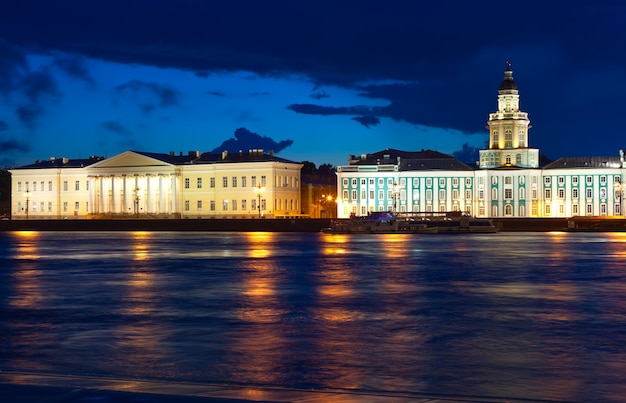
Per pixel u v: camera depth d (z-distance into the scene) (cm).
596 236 12581
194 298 3669
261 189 18625
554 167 18438
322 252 7656
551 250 7938
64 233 15138
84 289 4128
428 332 2627
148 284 4394
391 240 10950
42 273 5241
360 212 18888
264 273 5125
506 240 10844
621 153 18088
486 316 3012
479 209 18625
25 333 2634
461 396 1714
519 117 19100
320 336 2553
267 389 1708
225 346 2372
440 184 18700
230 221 15888
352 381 1900
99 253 7638
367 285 4272
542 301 3497
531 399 1708
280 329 2702
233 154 19938
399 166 18800
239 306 3353
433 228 14712
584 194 18188
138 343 2430
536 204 18388
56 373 1984
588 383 1864
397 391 1791
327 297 3688
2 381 1770
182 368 2052
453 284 4316
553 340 2462
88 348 2347
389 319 2936
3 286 4322
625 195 17900
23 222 17162
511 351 2275
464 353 2248
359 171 18912
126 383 1759
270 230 15662
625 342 2420
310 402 1581
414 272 5156
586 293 3834
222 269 5491
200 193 19462
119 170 19975
